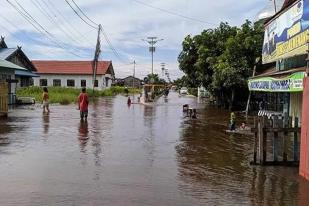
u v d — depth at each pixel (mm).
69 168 10336
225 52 32500
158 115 28750
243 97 35969
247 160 11914
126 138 16141
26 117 24281
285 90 14625
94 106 38688
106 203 7566
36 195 7949
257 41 31609
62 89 55812
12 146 13469
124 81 139375
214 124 22703
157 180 9367
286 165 11094
